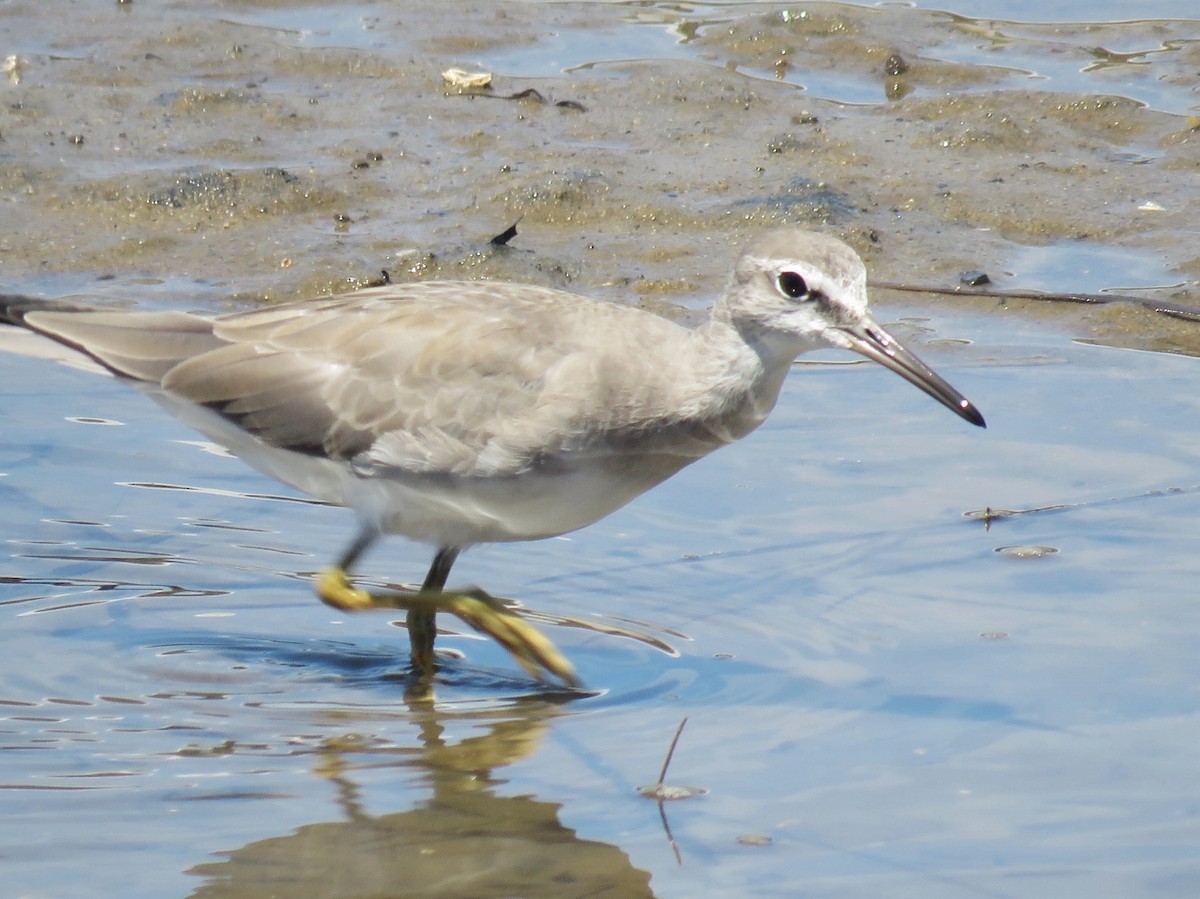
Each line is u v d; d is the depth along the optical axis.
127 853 8.56
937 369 14.24
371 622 11.43
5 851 8.53
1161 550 11.49
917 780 9.12
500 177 17.48
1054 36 21.34
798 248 10.57
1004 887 8.16
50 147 17.88
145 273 15.63
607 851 8.60
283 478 11.27
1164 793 8.91
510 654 10.77
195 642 10.92
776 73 20.44
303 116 18.92
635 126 18.86
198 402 10.98
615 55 20.75
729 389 10.74
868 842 8.59
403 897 8.29
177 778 9.27
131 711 10.04
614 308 10.92
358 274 15.54
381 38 21.14
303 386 10.77
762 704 10.02
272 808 9.00
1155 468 12.56
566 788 9.20
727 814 8.89
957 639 10.58
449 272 15.62
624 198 17.09
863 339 10.63
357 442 10.70
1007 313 15.28
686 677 10.39
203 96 19.06
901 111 19.30
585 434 10.48
